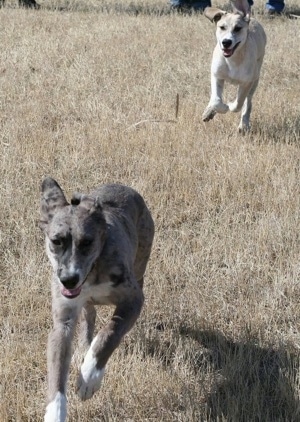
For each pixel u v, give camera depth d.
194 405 6.05
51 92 13.02
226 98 13.63
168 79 14.20
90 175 9.83
